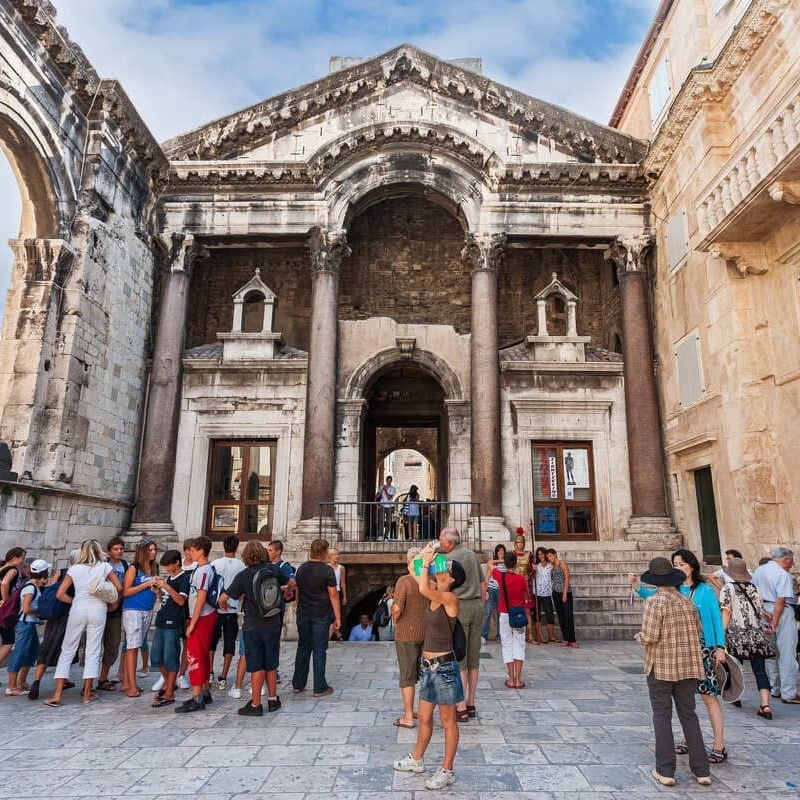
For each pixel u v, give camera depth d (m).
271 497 17.89
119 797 4.89
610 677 9.34
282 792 4.98
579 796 4.92
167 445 16.94
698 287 15.02
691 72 14.45
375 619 14.27
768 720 7.18
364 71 18.75
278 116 18.59
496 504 16.55
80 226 14.34
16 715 7.34
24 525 12.16
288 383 18.28
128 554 15.56
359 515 17.86
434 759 5.74
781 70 12.37
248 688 8.76
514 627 8.65
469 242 18.23
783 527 12.23
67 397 13.60
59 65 13.47
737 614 7.62
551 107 18.44
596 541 17.44
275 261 21.45
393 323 19.16
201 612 7.62
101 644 8.15
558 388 18.25
